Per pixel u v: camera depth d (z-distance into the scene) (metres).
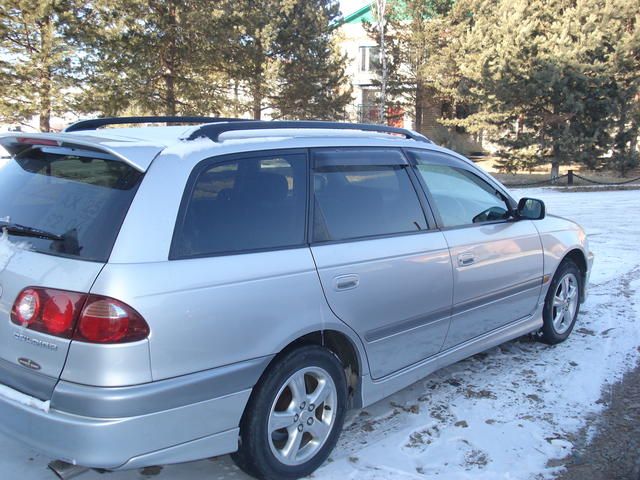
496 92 22.41
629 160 23.81
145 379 2.40
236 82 23.28
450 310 3.86
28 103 17.45
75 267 2.45
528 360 4.71
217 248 2.72
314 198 3.19
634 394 4.10
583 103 22.06
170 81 21.14
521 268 4.46
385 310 3.37
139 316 2.37
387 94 30.58
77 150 2.88
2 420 2.57
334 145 3.41
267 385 2.82
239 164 2.92
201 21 19.30
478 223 4.19
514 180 25.23
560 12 22.72
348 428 3.59
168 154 2.70
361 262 3.24
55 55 16.66
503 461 3.25
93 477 2.99
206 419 2.60
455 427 3.61
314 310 2.97
